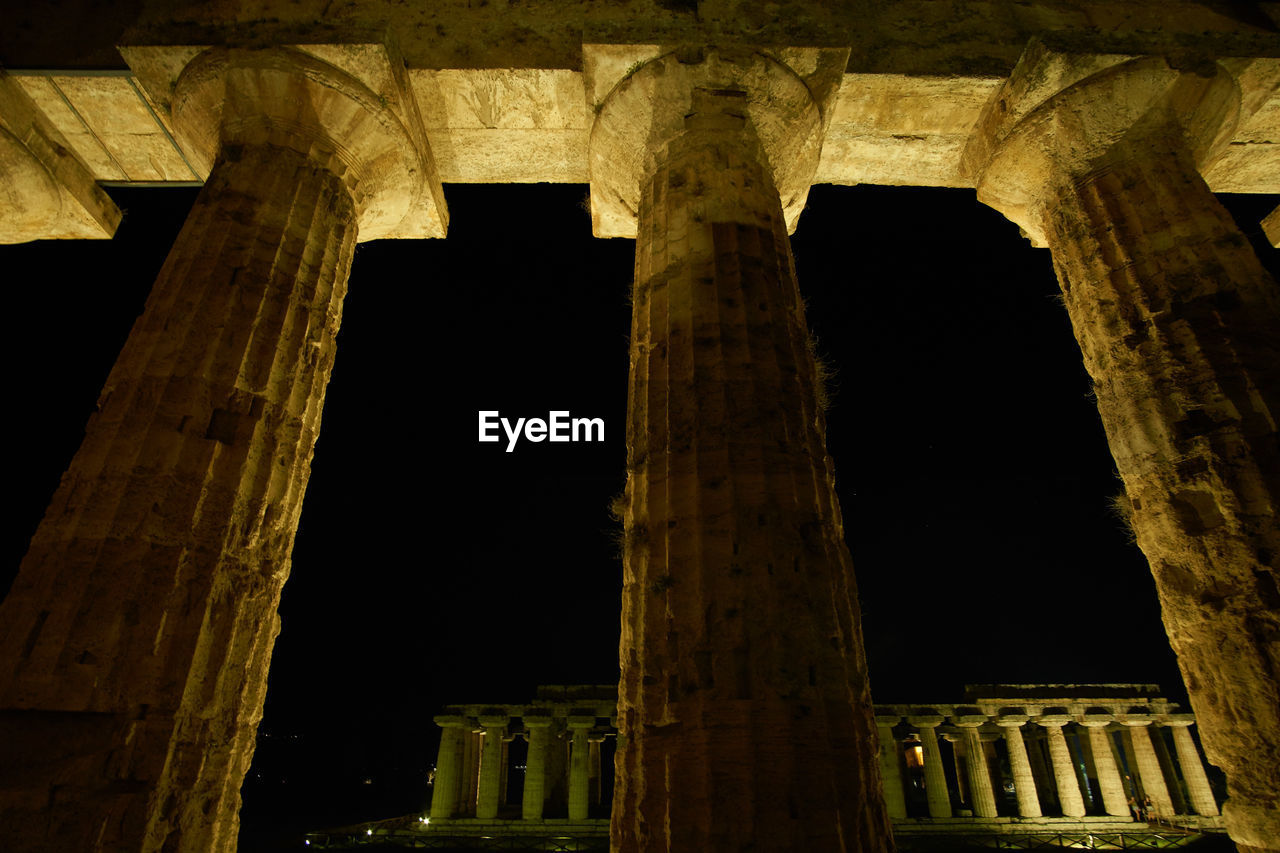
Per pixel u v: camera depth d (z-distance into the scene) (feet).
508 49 20.08
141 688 11.68
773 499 12.82
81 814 10.64
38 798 10.56
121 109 21.65
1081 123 19.38
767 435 13.52
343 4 20.08
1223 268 16.92
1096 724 81.05
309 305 16.58
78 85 20.85
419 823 78.23
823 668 11.50
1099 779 81.71
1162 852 59.88
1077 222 19.30
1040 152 20.17
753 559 12.11
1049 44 19.13
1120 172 18.97
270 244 16.37
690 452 13.42
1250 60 19.84
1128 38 19.61
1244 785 13.35
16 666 11.65
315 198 17.67
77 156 23.39
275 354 15.39
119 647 11.83
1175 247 17.44
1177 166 18.67
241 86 17.89
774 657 11.28
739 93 18.34
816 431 14.60
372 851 60.18
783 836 9.87
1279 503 14.19
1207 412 15.56
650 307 15.97
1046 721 81.56
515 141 22.67
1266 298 16.47
